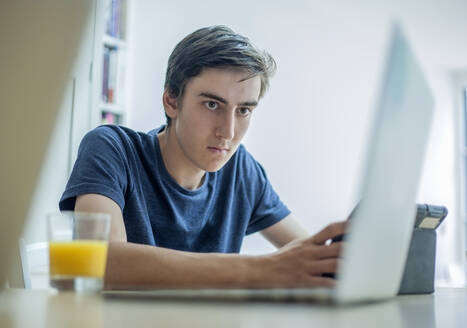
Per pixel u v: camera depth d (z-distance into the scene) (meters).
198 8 3.60
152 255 0.81
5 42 1.21
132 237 1.33
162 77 3.33
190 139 1.32
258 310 0.48
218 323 0.40
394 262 0.57
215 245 1.48
